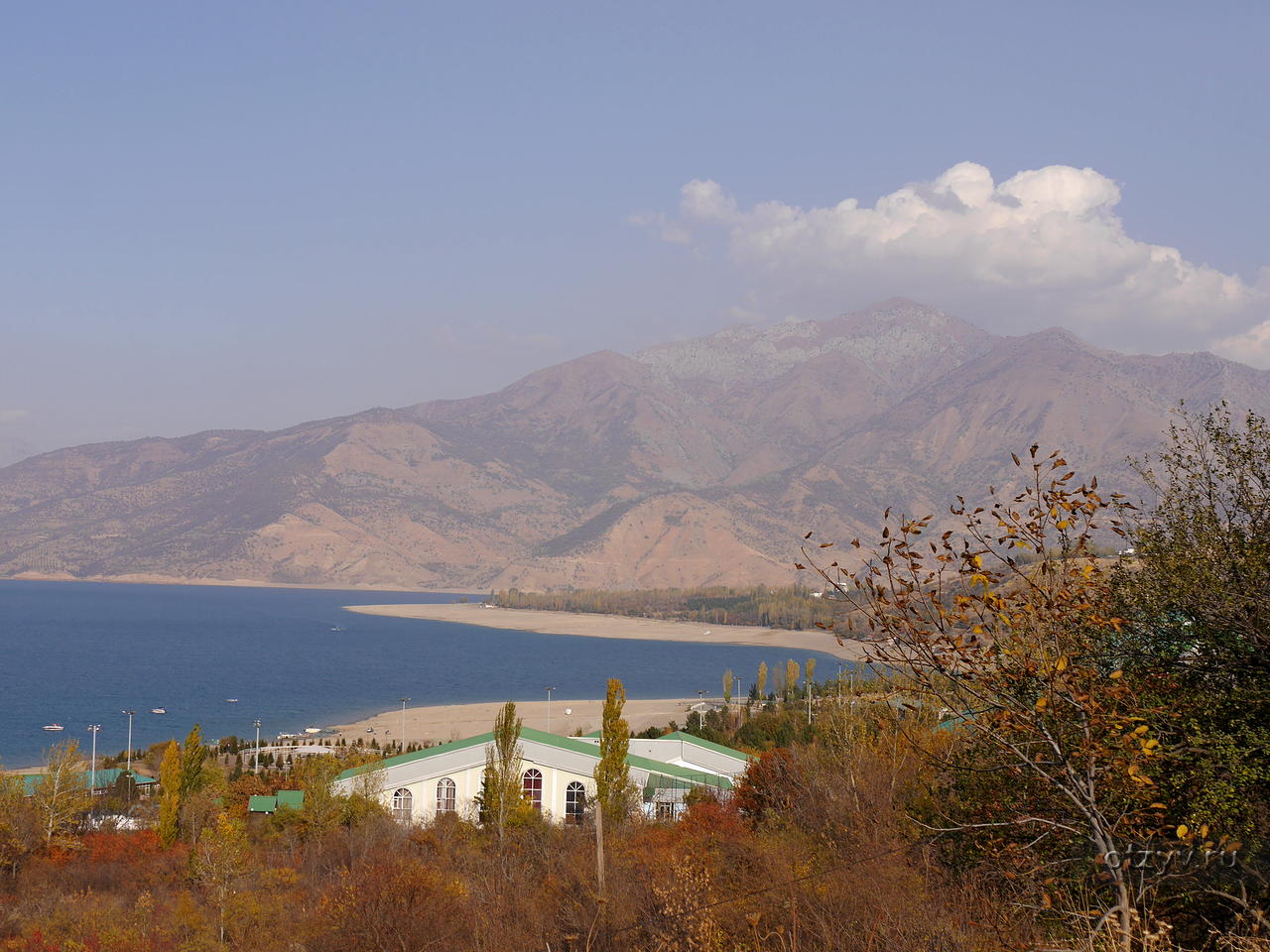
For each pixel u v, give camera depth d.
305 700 190.00
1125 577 17.55
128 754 114.44
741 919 20.19
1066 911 14.28
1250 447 18.00
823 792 31.12
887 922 17.22
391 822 56.66
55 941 38.03
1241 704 15.74
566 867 33.03
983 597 12.14
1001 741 12.70
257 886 44.09
